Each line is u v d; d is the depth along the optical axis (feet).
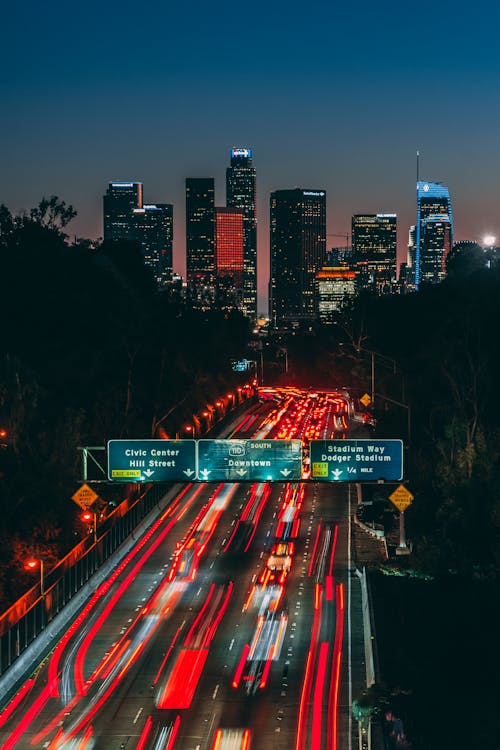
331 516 299.38
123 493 300.61
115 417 343.26
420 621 200.23
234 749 132.36
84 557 222.28
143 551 260.21
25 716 147.23
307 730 139.13
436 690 165.99
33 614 181.16
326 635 186.09
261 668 167.02
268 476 198.39
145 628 192.13
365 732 138.31
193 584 225.56
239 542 268.21
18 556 216.74
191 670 166.20
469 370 353.92
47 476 245.04
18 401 255.09
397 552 250.98
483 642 189.47
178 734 138.21
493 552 233.14
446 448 274.98
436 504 284.82
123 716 145.69
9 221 459.73
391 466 197.06
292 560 247.09
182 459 198.80
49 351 369.50
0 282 387.34
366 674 164.35
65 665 171.01
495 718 157.17
